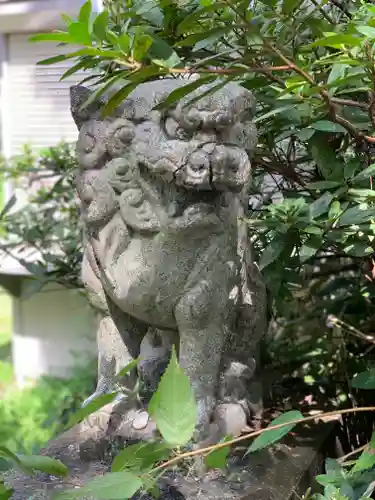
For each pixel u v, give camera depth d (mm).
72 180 2107
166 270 1140
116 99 794
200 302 1139
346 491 889
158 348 1521
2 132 2426
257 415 1390
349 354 1560
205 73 835
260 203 1618
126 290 1169
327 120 1103
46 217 2238
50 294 2695
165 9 1111
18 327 2789
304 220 1085
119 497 632
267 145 1376
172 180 1065
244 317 1283
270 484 1119
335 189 1164
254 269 1270
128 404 1274
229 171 1071
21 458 654
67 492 643
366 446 875
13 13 2078
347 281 1517
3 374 2777
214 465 733
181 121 1048
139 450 685
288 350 1686
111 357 1286
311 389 1612
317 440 1326
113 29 1253
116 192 1156
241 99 1094
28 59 2236
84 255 1274
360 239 1116
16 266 2670
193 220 1100
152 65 753
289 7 884
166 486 1092
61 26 1990
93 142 1145
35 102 2322
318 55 1165
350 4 1217
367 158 1212
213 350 1181
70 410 2049
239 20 980
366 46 829
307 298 1680
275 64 1043
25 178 2795
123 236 1165
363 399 1484
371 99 975
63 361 2691
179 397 665
